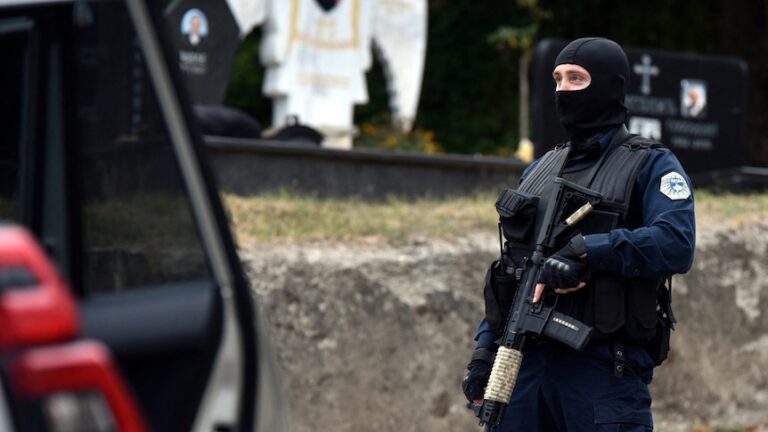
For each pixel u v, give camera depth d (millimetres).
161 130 6164
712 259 24062
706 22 68875
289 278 19094
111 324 5602
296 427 18609
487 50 68688
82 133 6168
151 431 5539
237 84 65688
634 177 11047
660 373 22875
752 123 65500
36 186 6121
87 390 4723
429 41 69625
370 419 19375
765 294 24672
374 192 27609
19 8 6098
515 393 11164
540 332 10844
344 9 38750
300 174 26562
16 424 4633
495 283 11445
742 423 23734
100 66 6188
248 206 22406
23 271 4551
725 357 23828
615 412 10805
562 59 11391
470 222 22969
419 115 69562
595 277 10820
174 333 5684
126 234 6070
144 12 6230
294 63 37812
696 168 35219
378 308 19750
